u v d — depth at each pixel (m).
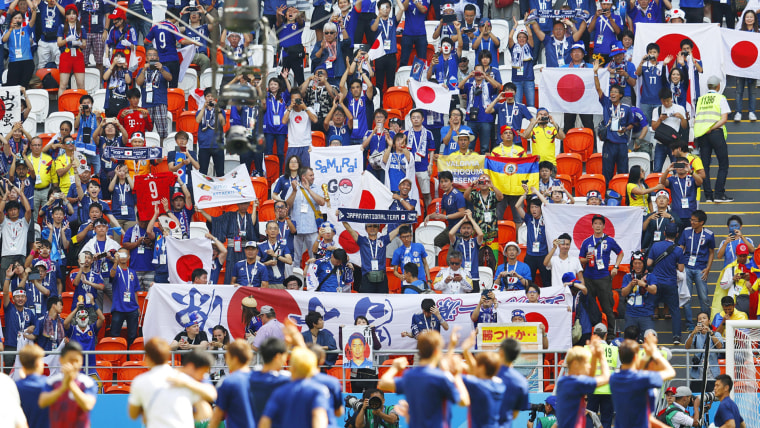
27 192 63.41
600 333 48.62
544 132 66.12
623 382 34.03
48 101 72.31
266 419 29.47
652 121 67.81
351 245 61.38
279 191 61.69
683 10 77.31
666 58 70.06
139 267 59.66
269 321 52.31
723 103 66.69
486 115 68.38
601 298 57.81
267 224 58.66
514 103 67.81
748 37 72.88
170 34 72.25
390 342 54.91
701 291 58.81
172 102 72.25
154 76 69.38
